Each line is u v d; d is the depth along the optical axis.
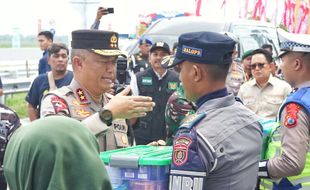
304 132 2.83
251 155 2.28
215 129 2.19
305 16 12.34
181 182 2.14
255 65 5.58
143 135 5.30
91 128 2.41
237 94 5.74
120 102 2.45
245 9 11.88
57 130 1.32
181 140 2.16
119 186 2.26
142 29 14.08
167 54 5.45
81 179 1.30
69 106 2.78
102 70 2.81
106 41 2.80
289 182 2.97
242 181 2.24
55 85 5.54
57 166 1.28
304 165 2.85
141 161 2.22
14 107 11.62
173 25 9.66
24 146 1.30
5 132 2.57
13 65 15.79
